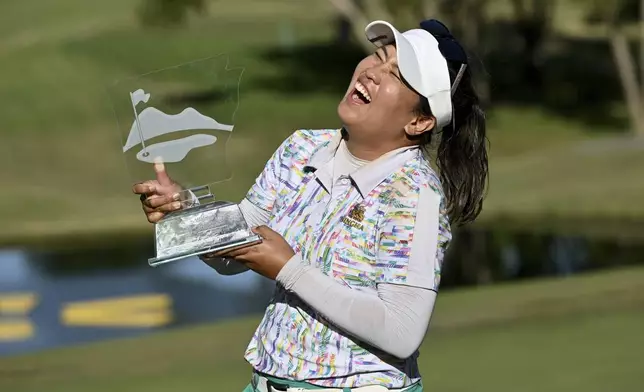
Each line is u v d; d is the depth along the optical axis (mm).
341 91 69250
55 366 15719
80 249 34406
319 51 80875
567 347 16016
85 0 94062
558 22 78125
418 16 59500
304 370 6047
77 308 27062
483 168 6715
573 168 45031
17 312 26906
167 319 25812
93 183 46469
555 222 36594
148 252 33750
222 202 6152
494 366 15055
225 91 6332
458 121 6570
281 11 96438
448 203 6684
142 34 80500
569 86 71375
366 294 5828
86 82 65812
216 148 6367
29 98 61594
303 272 5812
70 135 54719
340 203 6137
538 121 62094
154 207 6273
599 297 18969
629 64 59156
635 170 44094
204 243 5879
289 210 6367
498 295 19188
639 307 18453
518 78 73125
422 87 6027
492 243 33250
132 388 14445
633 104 58812
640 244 33156
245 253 5867
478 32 71188
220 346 16516
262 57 77625
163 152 6316
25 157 50812
